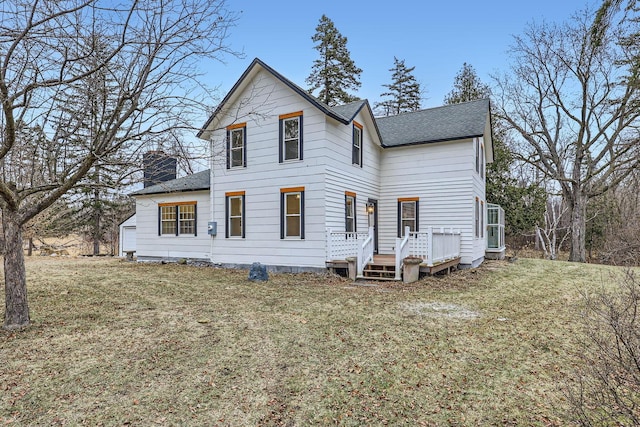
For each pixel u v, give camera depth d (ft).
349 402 12.16
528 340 17.94
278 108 42.09
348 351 16.52
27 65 17.42
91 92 18.49
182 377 13.87
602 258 27.02
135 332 19.04
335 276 37.60
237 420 11.09
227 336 18.48
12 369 14.51
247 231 44.32
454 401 12.25
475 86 102.17
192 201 52.26
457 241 44.24
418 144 47.80
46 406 11.82
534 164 75.92
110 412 11.48
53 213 57.77
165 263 53.42
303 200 40.24
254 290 30.81
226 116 45.37
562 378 13.76
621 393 10.46
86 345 17.12
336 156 41.22
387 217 50.72
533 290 31.35
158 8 18.98
